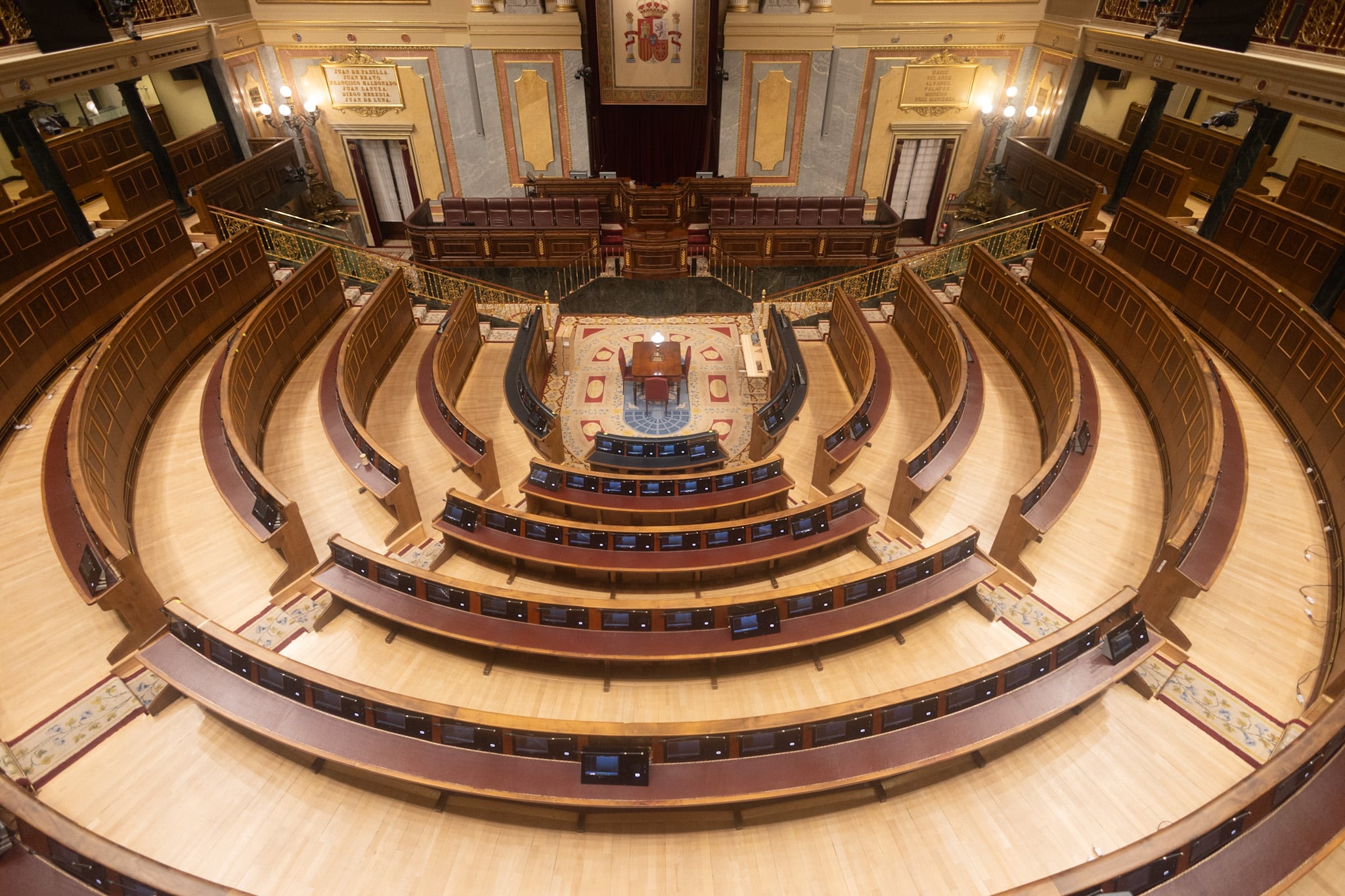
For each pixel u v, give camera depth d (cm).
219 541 809
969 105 1823
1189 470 828
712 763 520
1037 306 1147
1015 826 520
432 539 879
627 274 1628
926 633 704
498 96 1761
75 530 691
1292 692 640
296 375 1212
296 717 546
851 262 1631
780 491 930
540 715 623
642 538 770
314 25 1689
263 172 1662
